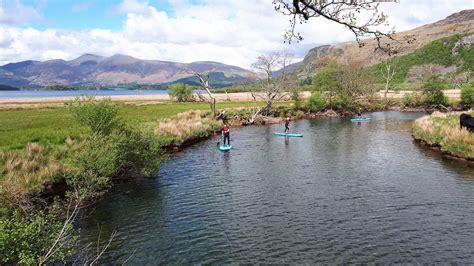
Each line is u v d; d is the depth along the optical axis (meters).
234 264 15.01
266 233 18.06
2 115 59.22
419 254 15.66
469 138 35.16
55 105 86.44
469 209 20.92
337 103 87.75
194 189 25.84
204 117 62.78
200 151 40.97
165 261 15.31
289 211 21.11
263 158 36.72
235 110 71.88
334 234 17.81
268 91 75.81
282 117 77.31
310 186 26.23
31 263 10.95
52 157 25.75
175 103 98.75
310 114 83.69
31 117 55.41
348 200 22.91
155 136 30.75
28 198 18.31
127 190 25.64
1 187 17.23
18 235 11.68
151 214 20.84
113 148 25.50
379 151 39.22
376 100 101.12
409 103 97.31
